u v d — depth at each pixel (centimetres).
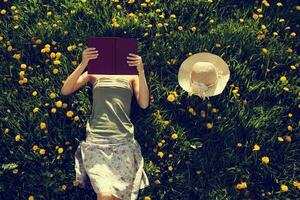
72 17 313
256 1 324
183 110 294
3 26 313
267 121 294
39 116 290
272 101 302
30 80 298
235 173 282
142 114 296
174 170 284
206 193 280
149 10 318
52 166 282
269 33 317
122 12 316
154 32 312
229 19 319
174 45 308
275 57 309
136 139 291
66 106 290
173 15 313
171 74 303
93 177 255
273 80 305
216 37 310
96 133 267
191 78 288
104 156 262
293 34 314
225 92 298
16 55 301
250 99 299
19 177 281
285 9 326
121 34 310
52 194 278
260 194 281
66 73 299
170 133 291
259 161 286
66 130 289
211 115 294
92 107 282
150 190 279
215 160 286
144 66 303
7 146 285
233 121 292
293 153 288
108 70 271
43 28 310
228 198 279
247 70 304
